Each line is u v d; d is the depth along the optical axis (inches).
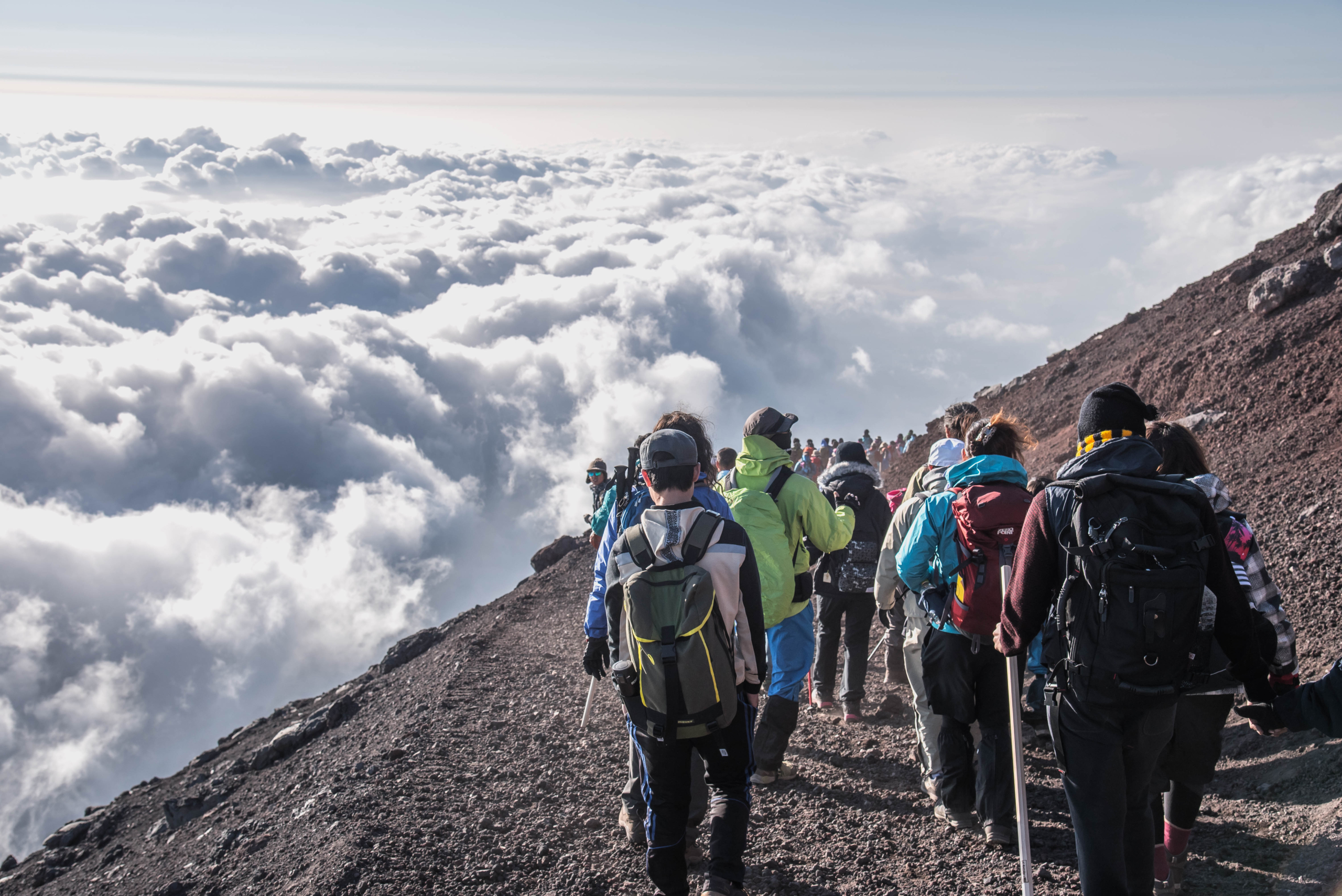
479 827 165.6
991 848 137.1
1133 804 97.6
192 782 349.4
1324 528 220.8
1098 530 87.7
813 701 229.8
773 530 160.1
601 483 324.8
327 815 181.0
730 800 115.0
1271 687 95.3
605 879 140.3
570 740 218.8
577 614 407.5
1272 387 370.6
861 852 142.4
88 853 315.3
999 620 131.6
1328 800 128.0
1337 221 512.1
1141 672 85.7
